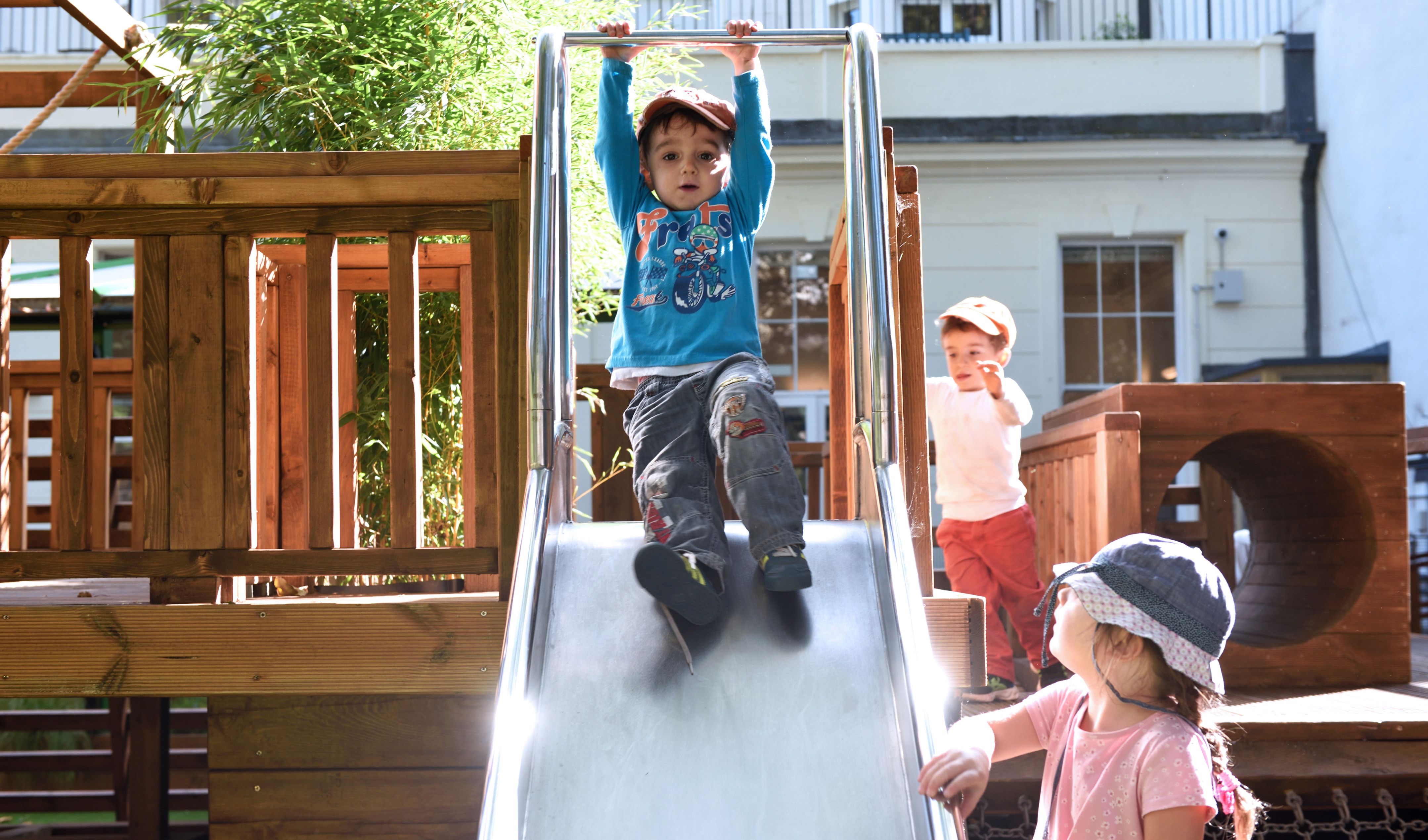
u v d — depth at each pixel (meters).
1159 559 1.62
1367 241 7.84
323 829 2.35
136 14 7.95
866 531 1.95
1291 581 3.73
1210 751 1.62
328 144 3.55
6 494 2.41
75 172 2.22
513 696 1.47
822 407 8.22
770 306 8.27
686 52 4.42
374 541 3.44
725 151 2.16
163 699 3.82
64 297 2.23
